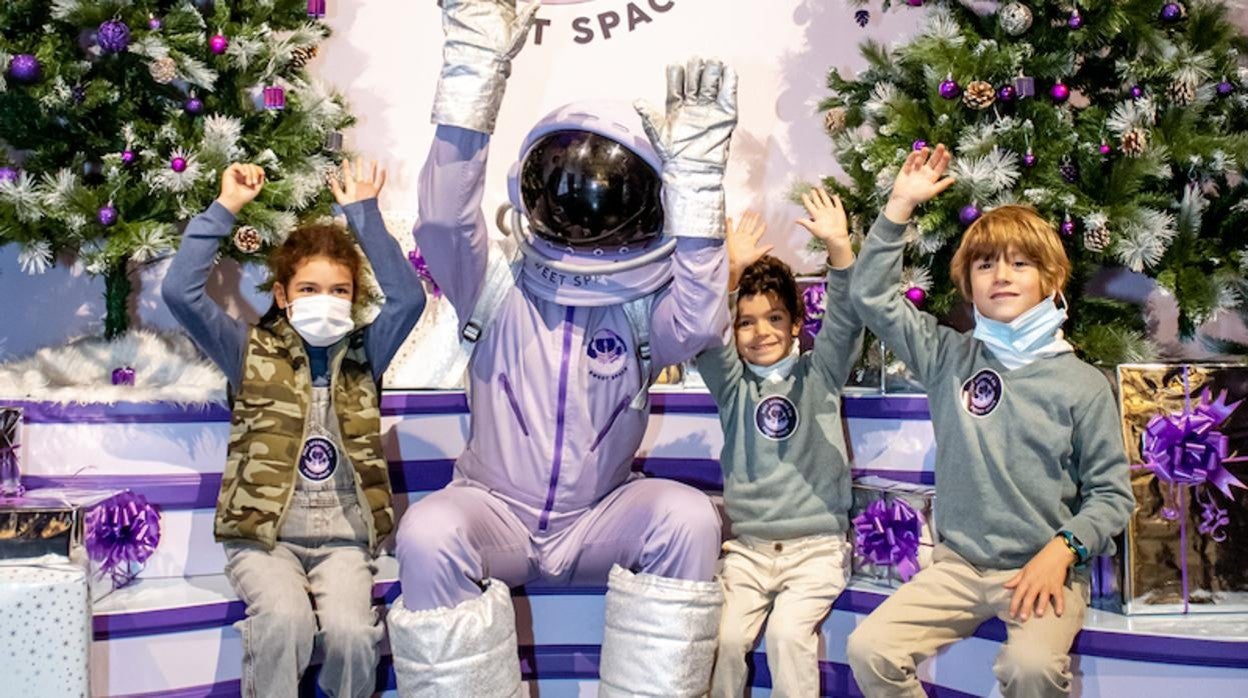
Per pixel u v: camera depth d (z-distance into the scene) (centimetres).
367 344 268
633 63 365
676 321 245
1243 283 289
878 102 292
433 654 227
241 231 293
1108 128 285
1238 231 292
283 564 250
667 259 249
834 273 264
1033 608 232
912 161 250
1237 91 295
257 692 237
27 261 291
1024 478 239
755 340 271
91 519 260
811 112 365
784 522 263
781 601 258
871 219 304
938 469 251
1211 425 255
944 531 248
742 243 274
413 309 263
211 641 255
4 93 287
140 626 248
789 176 366
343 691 243
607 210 238
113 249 283
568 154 238
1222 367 259
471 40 233
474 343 260
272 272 289
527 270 255
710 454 302
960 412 247
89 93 290
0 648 228
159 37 290
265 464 254
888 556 264
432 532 232
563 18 365
